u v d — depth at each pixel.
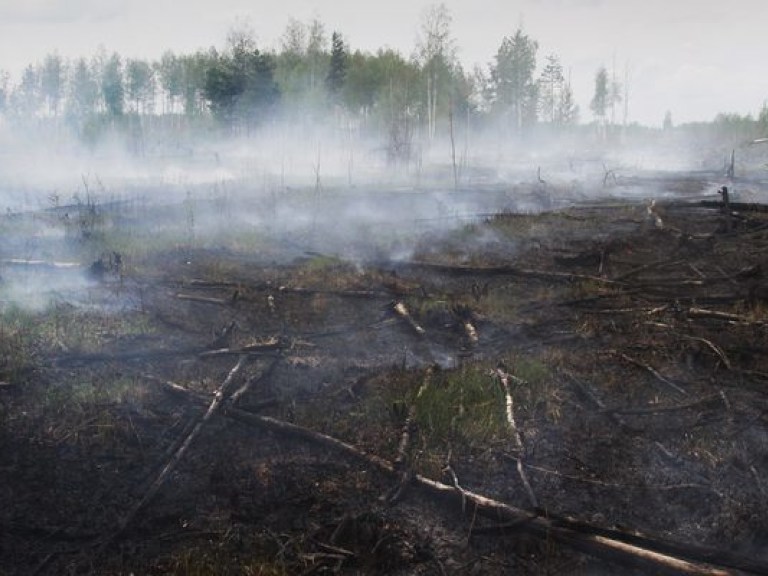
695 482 5.30
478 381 6.67
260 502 5.01
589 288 10.06
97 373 6.80
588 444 5.84
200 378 6.85
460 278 10.85
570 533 4.55
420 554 4.52
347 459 5.53
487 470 5.42
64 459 5.39
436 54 46.75
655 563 4.24
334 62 48.66
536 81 61.59
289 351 7.61
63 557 4.43
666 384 6.89
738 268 11.09
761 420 6.11
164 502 4.99
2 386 6.29
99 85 69.88
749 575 4.11
